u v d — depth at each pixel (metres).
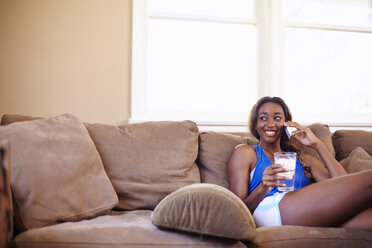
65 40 2.23
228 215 1.02
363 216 1.22
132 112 2.29
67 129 1.42
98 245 1.00
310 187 1.31
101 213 1.35
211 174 1.73
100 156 1.55
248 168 1.58
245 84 2.52
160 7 2.43
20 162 1.19
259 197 1.40
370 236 1.17
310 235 1.15
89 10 2.27
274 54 2.50
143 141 1.63
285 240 1.12
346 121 2.61
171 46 2.44
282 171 1.31
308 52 2.61
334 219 1.24
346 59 2.66
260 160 1.60
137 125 1.71
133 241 1.02
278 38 2.52
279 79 2.51
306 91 2.60
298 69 2.59
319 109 2.62
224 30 2.50
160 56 2.42
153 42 2.41
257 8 2.52
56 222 1.20
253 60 2.53
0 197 0.79
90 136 1.59
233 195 1.08
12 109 2.15
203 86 2.47
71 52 2.24
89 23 2.27
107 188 1.41
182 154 1.66
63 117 1.49
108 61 2.28
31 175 1.18
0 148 0.79
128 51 2.31
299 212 1.28
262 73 2.48
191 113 2.41
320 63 2.62
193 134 1.76
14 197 1.15
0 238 0.80
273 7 2.50
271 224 1.36
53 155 1.28
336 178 1.28
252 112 1.80
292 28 2.58
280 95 2.51
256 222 1.43
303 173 1.63
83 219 1.28
